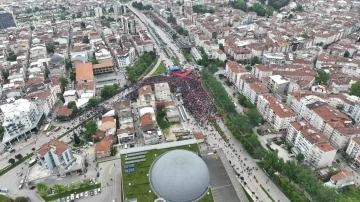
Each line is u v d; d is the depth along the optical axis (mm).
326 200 193125
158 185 196250
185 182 191625
